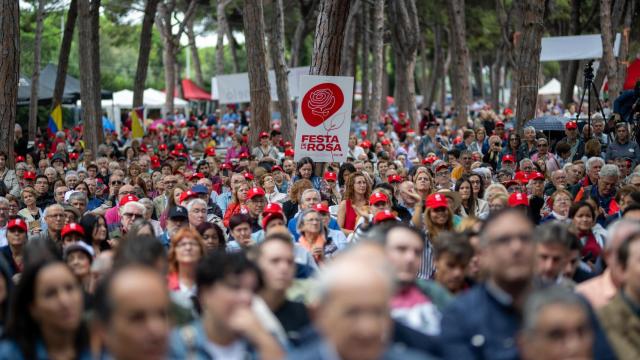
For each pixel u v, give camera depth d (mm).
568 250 9648
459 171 25766
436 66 85562
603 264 12383
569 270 11188
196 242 11273
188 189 20078
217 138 58906
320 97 23219
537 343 6637
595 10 56531
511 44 59875
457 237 10078
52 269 7539
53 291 7484
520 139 28469
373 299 5738
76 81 63500
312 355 6105
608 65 40406
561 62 75750
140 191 23734
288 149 30188
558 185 21062
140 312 6336
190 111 86312
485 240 7531
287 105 39656
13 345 7500
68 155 38469
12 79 28156
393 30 55188
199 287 7551
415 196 18219
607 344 7410
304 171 23281
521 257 7301
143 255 9430
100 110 46844
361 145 37469
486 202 18016
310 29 67688
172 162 29141
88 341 7727
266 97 35781
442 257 10008
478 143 33906
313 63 25328
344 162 24719
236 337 7465
